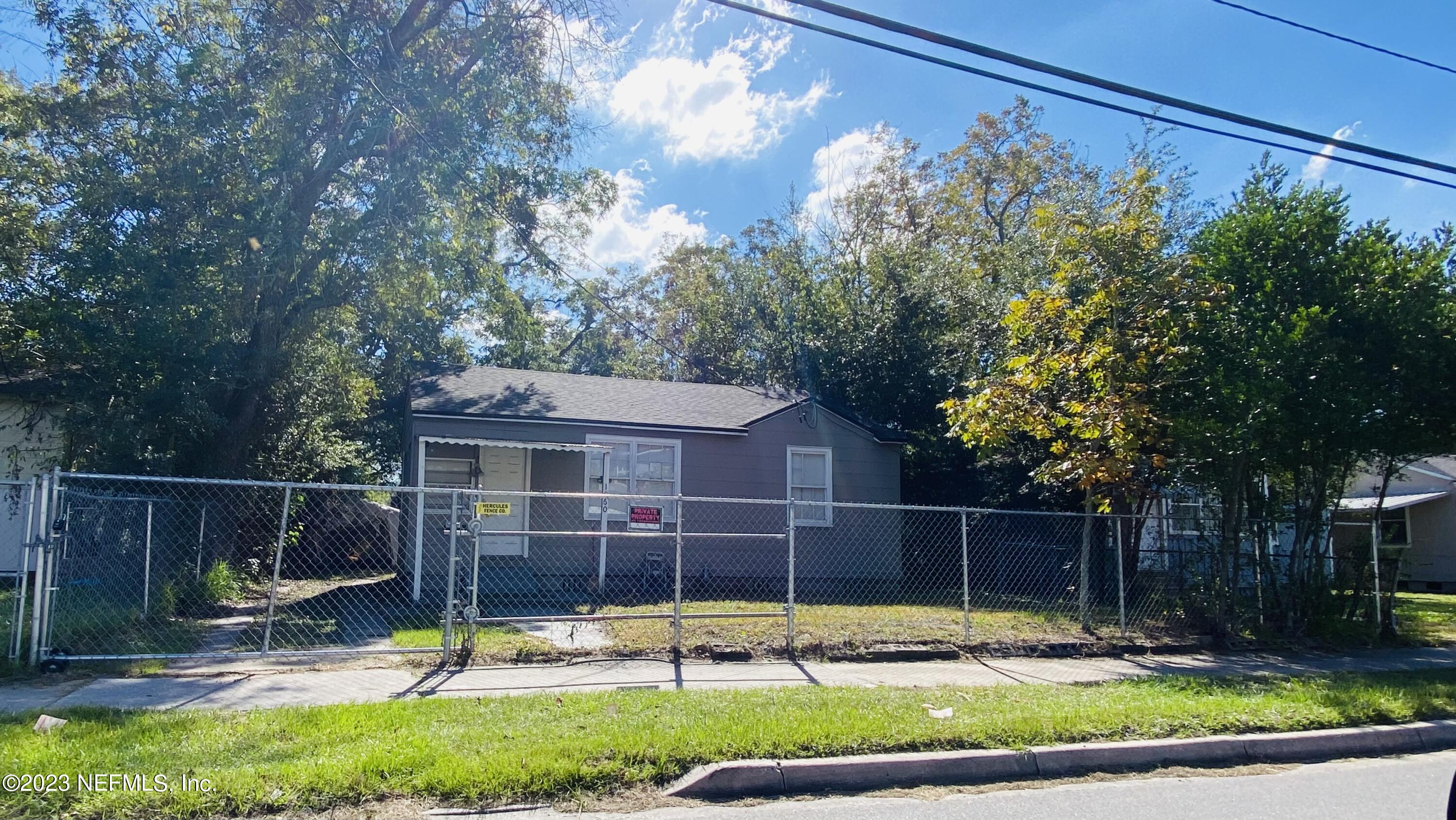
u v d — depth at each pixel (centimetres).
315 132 1353
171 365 1184
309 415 1554
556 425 1545
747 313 2625
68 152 1262
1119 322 1129
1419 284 1119
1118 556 1134
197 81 1234
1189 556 1204
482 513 966
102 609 945
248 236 1216
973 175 3030
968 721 651
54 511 773
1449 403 1127
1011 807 536
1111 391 1102
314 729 591
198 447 1292
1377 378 1119
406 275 1430
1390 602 1245
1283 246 1137
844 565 1688
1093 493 1190
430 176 1386
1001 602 1423
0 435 1427
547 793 518
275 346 1322
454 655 870
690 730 605
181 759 517
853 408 2056
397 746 554
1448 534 2467
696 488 1633
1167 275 1129
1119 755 625
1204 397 1114
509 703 679
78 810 451
